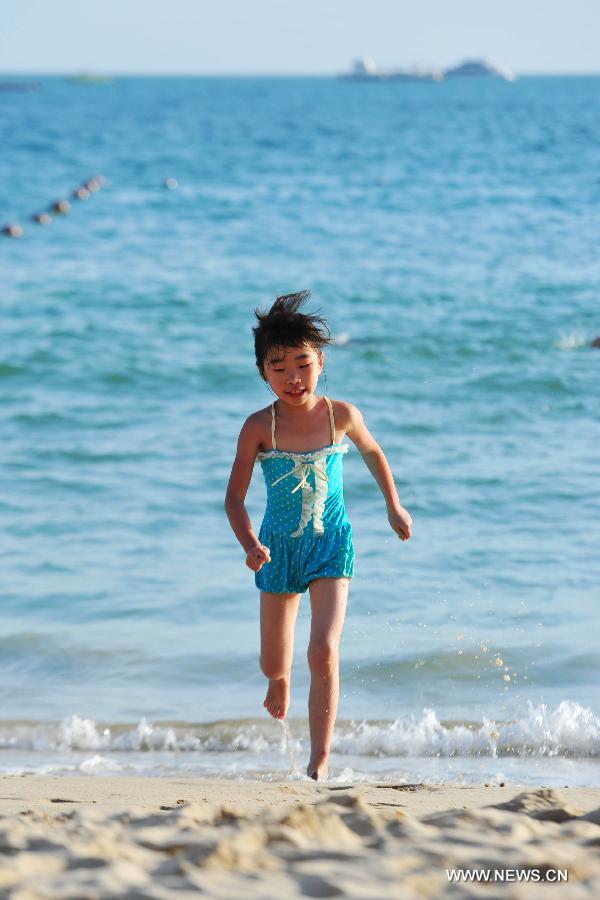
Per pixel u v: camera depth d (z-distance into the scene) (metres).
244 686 9.63
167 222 49.62
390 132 114.19
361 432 7.64
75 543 13.34
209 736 8.62
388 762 8.02
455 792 5.96
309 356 7.34
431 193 57.94
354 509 14.45
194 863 3.63
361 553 12.71
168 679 9.77
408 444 17.47
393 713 8.94
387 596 11.41
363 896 3.34
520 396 20.66
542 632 10.48
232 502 7.41
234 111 179.50
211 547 13.23
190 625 10.95
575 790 6.18
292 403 7.43
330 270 35.44
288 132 117.94
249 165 77.81
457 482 15.40
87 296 31.53
